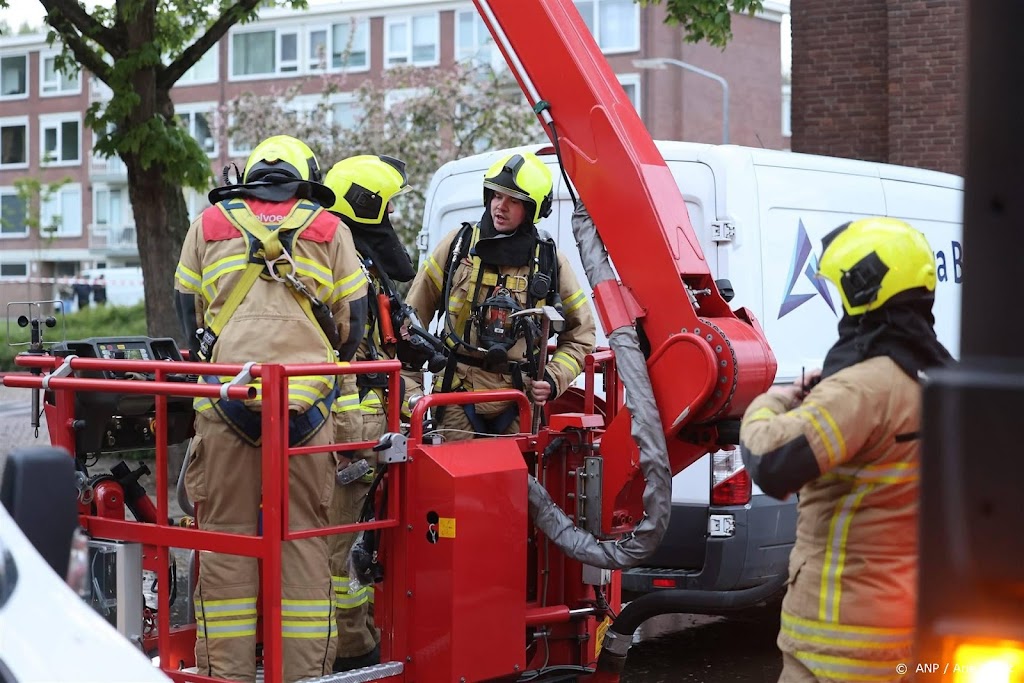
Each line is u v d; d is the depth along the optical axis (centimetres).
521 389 516
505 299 500
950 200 825
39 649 250
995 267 214
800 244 671
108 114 1111
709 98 3822
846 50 1519
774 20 4106
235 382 383
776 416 315
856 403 304
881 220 321
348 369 405
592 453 477
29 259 4553
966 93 217
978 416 214
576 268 688
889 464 310
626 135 456
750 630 719
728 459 613
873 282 311
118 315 3200
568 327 532
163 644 421
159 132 1117
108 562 425
